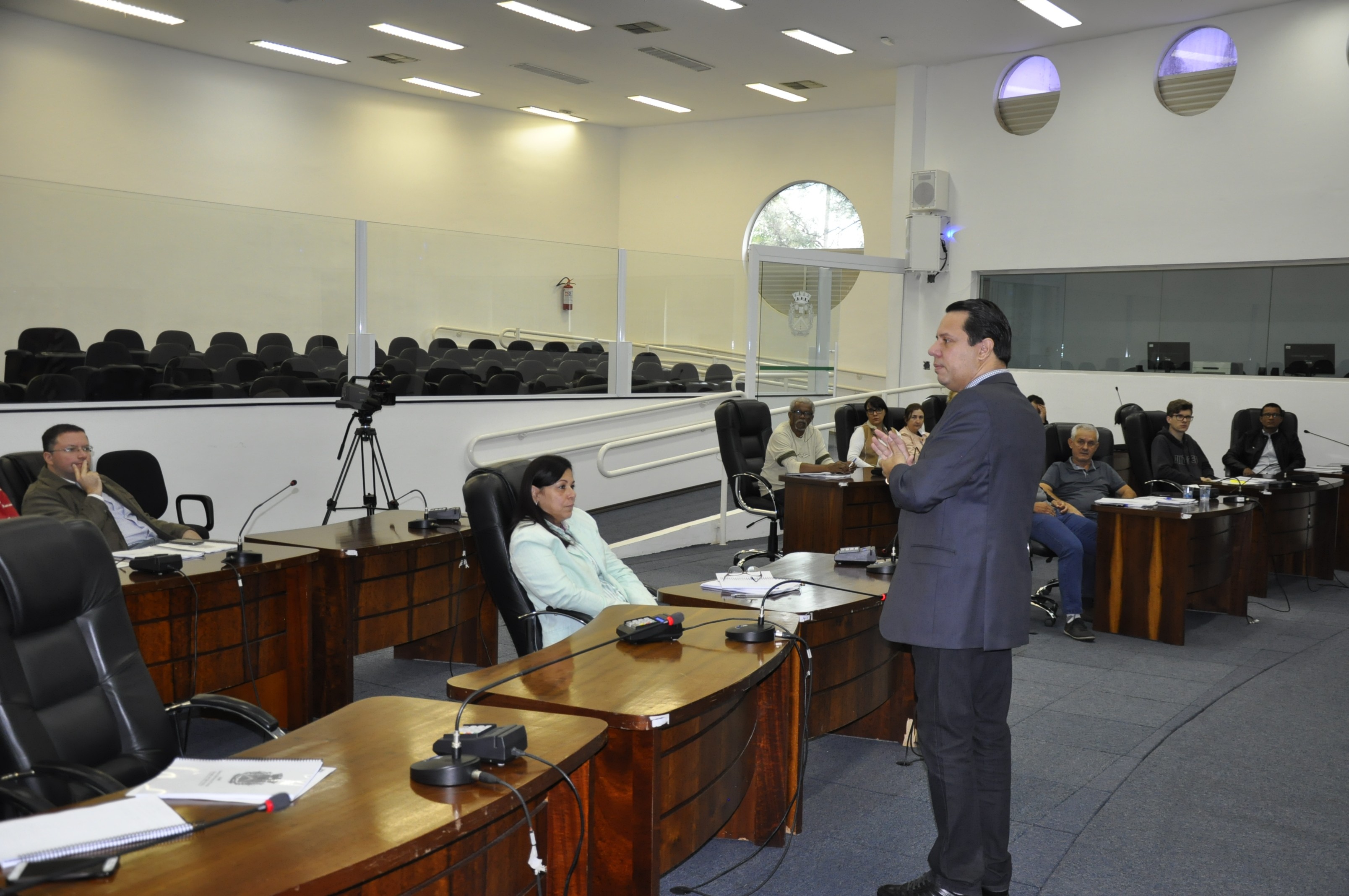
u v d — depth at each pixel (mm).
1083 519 5699
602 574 3385
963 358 2328
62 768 1719
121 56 9352
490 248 7645
